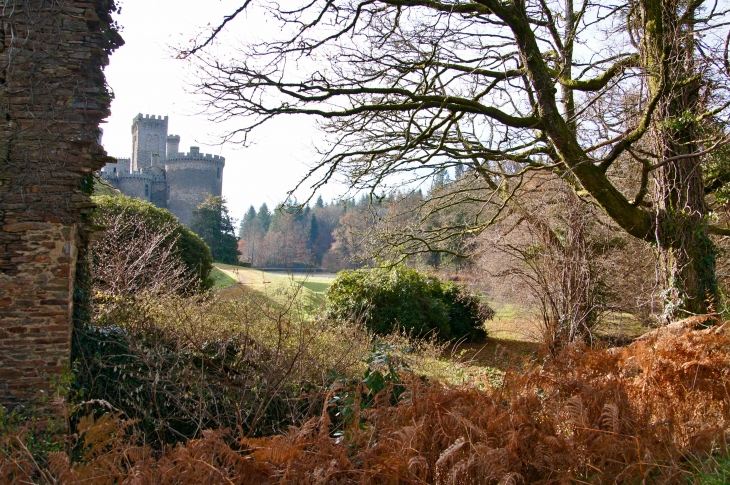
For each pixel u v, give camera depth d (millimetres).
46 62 6766
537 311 12266
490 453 2932
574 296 10375
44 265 6699
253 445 2875
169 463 2775
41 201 6727
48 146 6762
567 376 4156
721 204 9422
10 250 6648
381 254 11359
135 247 11281
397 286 14016
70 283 6836
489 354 13422
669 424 3773
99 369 6938
